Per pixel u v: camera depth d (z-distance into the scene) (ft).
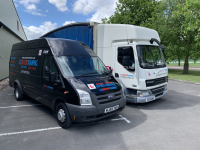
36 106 20.10
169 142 11.36
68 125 13.16
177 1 55.06
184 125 14.25
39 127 13.94
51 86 14.79
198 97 24.50
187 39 52.49
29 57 19.06
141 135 12.42
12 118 16.01
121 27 19.80
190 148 10.59
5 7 45.32
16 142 11.41
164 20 56.03
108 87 13.73
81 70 14.74
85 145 11.00
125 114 17.20
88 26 20.94
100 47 21.38
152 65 19.38
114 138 11.97
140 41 19.19
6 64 46.21
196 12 40.42
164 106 20.11
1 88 31.91
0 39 40.70
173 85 35.32
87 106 12.18
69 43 16.46
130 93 20.01
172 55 57.31
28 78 19.27
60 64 14.21
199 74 55.98
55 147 10.75
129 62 18.31
